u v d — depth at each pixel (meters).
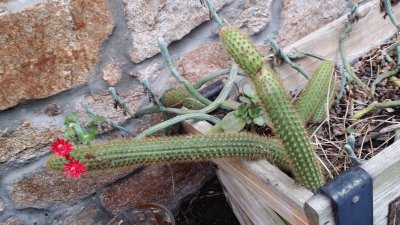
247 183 0.56
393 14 0.74
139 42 0.68
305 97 0.60
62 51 0.62
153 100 0.64
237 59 0.42
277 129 0.44
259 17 0.77
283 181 0.49
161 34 0.69
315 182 0.47
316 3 0.82
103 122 0.64
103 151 0.49
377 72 0.77
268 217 0.58
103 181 0.75
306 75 0.70
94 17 0.62
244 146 0.51
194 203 0.85
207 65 0.77
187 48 0.74
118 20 0.65
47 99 0.65
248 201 0.61
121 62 0.68
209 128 0.60
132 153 0.50
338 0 0.84
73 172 0.47
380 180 0.47
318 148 0.62
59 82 0.64
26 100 0.63
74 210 0.76
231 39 0.42
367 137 0.63
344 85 0.70
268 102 0.43
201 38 0.74
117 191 0.77
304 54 0.74
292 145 0.44
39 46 0.60
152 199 0.81
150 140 0.51
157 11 0.67
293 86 0.75
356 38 0.80
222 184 0.74
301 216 0.47
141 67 0.70
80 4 0.61
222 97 0.61
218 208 0.84
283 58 0.70
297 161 0.45
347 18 0.76
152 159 0.50
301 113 0.59
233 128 0.55
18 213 0.72
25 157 0.67
